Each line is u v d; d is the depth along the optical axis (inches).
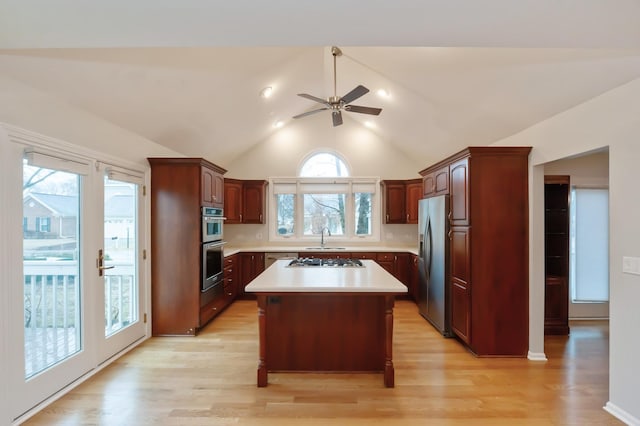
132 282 143.5
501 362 126.3
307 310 117.3
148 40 74.5
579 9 61.7
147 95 124.3
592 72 93.0
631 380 87.0
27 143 90.5
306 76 181.9
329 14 64.6
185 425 87.2
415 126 196.9
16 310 87.7
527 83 112.7
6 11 62.1
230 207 230.2
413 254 217.0
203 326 166.7
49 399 98.0
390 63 148.1
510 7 61.4
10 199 86.0
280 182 248.7
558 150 115.4
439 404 97.2
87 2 59.6
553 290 156.6
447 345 143.3
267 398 100.3
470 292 132.1
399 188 238.4
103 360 121.8
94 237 116.8
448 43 76.3
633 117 86.7
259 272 226.2
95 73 101.1
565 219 158.2
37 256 96.2
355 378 113.2
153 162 153.6
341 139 248.4
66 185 106.7
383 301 116.9
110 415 91.3
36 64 87.4
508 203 132.4
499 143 156.1
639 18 64.1
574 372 117.6
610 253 93.0
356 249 227.0
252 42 75.9
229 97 160.2
